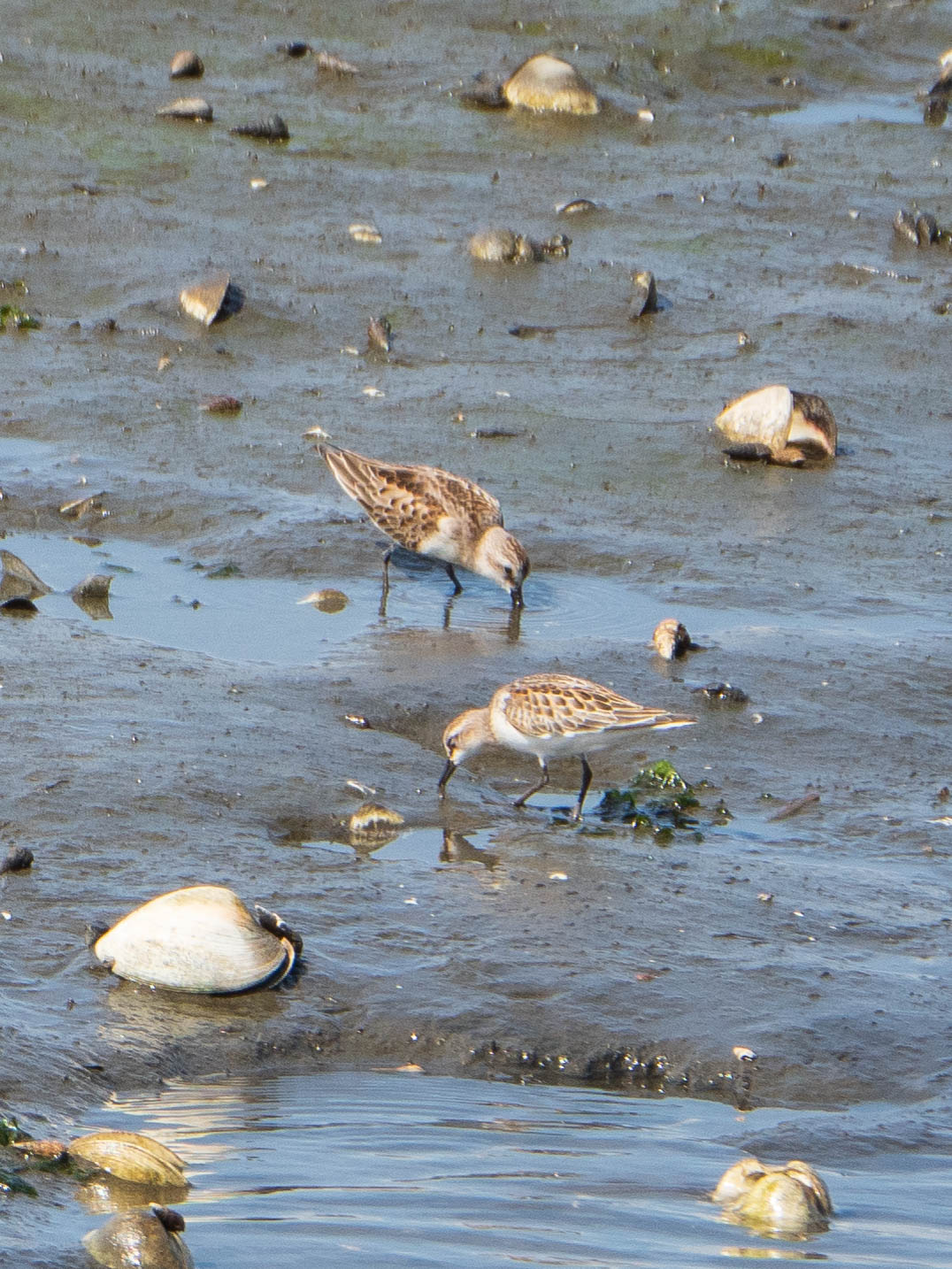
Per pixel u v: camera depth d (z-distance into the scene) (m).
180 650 14.47
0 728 12.41
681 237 26.86
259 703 13.41
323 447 16.67
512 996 9.56
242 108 30.09
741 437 20.12
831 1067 9.10
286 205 26.56
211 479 18.31
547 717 11.74
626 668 14.53
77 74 30.36
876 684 14.47
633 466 19.39
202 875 10.62
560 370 22.09
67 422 19.47
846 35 35.84
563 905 10.62
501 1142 8.19
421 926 10.27
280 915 10.23
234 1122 8.25
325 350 22.16
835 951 10.27
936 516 18.64
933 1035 9.40
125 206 25.80
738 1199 7.56
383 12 34.41
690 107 32.66
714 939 10.31
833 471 19.66
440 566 17.05
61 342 21.69
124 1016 9.13
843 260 26.59
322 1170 7.74
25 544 16.72
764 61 34.44
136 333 22.08
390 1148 8.04
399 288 24.02
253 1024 9.20
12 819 11.10
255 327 22.52
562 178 28.83
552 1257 6.93
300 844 11.39
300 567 16.58
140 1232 6.77
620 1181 7.79
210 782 11.88
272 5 34.12
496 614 15.83
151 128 28.73
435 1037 9.22
